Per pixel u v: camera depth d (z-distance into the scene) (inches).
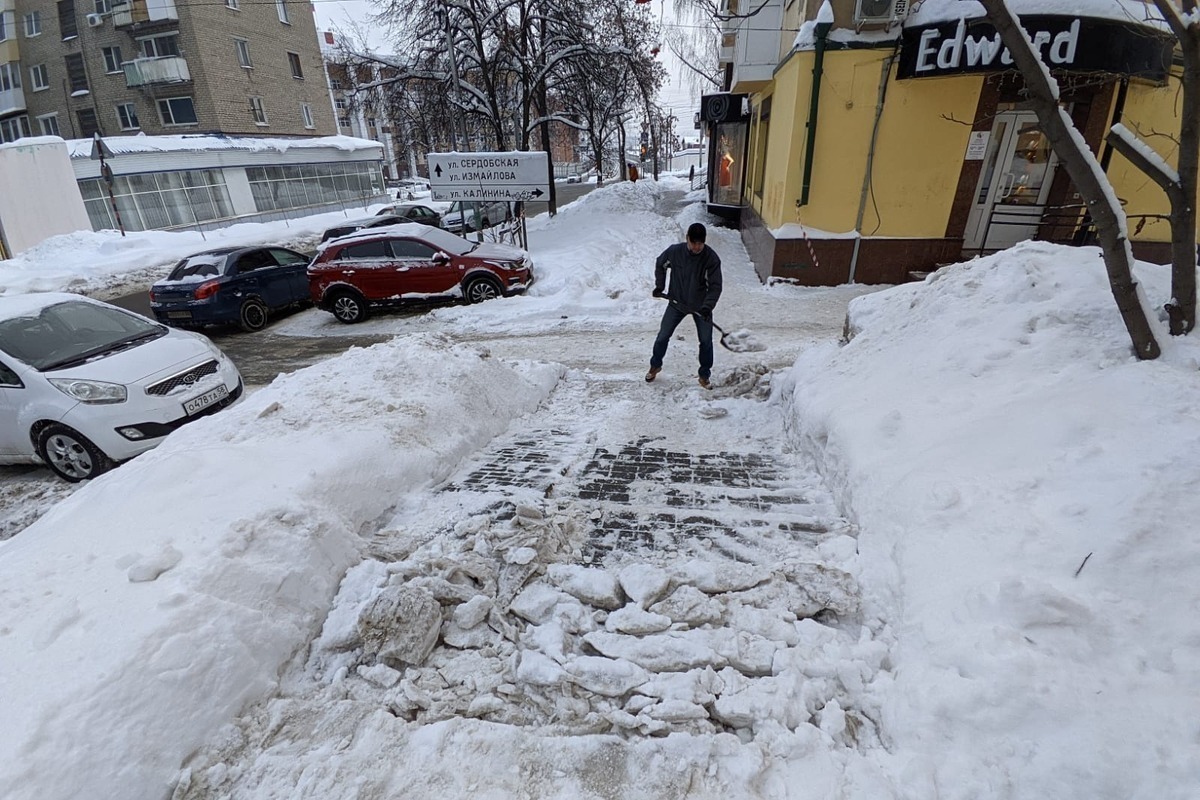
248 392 302.8
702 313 234.5
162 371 217.9
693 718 75.0
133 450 207.8
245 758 72.7
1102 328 129.2
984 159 375.9
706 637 86.2
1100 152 371.2
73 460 209.8
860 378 165.9
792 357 289.3
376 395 175.8
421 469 143.6
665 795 66.6
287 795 67.5
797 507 134.3
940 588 85.0
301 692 84.3
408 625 88.6
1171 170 108.7
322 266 424.8
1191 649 66.8
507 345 338.0
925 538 94.4
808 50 365.1
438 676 84.5
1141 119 362.9
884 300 208.7
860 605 92.9
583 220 720.3
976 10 320.2
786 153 399.2
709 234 615.8
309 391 179.9
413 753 71.8
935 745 68.0
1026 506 91.2
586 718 76.1
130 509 105.7
